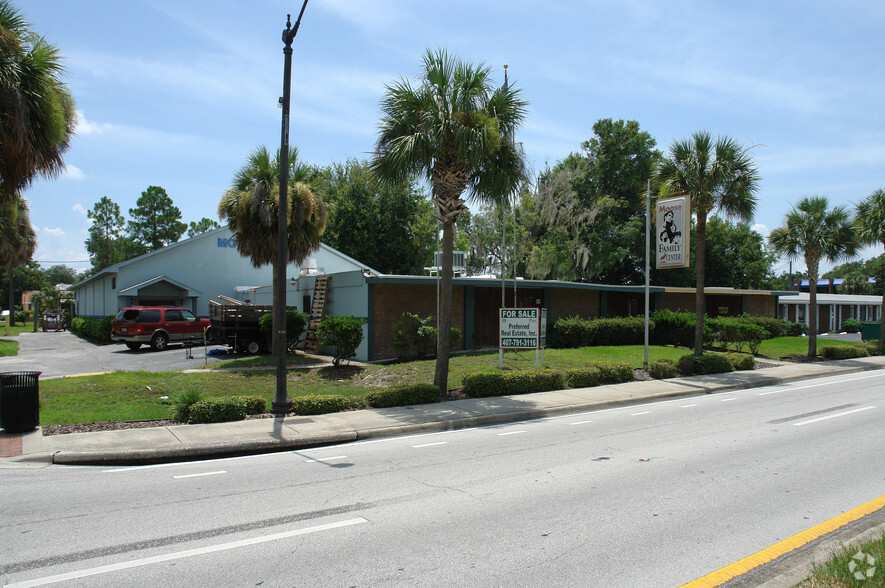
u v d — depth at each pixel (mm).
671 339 25859
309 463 8180
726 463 7801
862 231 25641
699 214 19172
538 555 4680
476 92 12883
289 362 20109
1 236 28344
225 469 7859
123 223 67750
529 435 10062
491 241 40250
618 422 11312
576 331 23688
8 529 5383
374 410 12016
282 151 11445
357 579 4254
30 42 11023
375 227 44406
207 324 27734
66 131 11750
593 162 42781
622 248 40406
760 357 24531
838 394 15203
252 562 4586
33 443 8930
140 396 13539
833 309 50531
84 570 4449
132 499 6379
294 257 21125
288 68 11477
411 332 19812
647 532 5191
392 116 13211
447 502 6172
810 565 4207
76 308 47969
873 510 5727
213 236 33781
